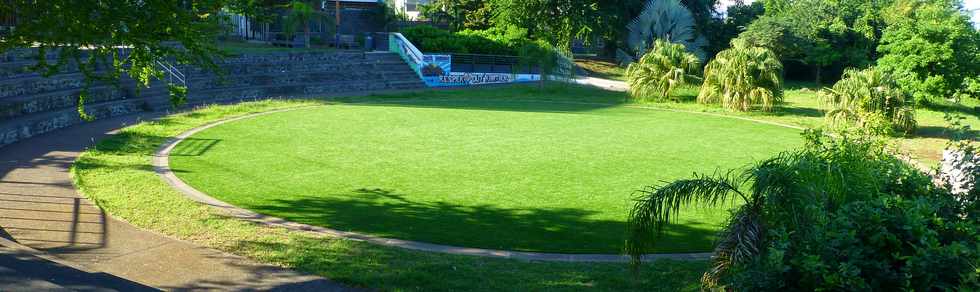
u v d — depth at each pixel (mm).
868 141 9367
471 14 52062
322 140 18344
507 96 31859
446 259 8734
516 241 10000
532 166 15547
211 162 15125
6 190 11773
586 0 45094
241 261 8242
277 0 39719
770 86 27719
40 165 13938
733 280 6258
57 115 18938
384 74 35625
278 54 32562
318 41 42469
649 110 27641
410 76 36531
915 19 51812
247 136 18641
